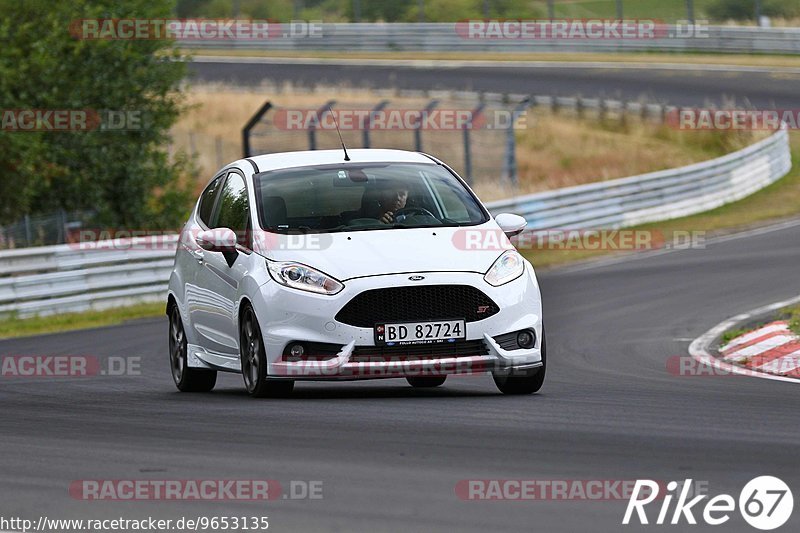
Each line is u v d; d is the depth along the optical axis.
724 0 180.25
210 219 33.97
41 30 91.62
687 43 167.12
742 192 107.75
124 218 97.75
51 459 21.98
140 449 22.67
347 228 30.33
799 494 17.89
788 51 163.50
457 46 174.00
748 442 22.28
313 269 28.95
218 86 157.12
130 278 68.12
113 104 94.38
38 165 91.12
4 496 18.81
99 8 93.00
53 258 64.31
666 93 144.12
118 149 95.56
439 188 32.09
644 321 49.97
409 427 24.28
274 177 32.34
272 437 23.47
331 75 161.75
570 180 116.50
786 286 58.09
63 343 51.25
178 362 35.25
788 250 73.62
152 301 69.12
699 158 128.38
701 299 55.75
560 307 56.34
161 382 37.91
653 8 183.62
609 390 31.25
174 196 99.38
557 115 139.88
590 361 39.41
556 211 87.31
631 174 120.56
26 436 25.05
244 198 32.03
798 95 140.00
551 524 16.30
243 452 21.89
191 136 136.50
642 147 131.00
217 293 32.09
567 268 74.12
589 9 186.75
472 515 16.80
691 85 147.75
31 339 54.00
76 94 91.19
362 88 151.50
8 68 89.69
